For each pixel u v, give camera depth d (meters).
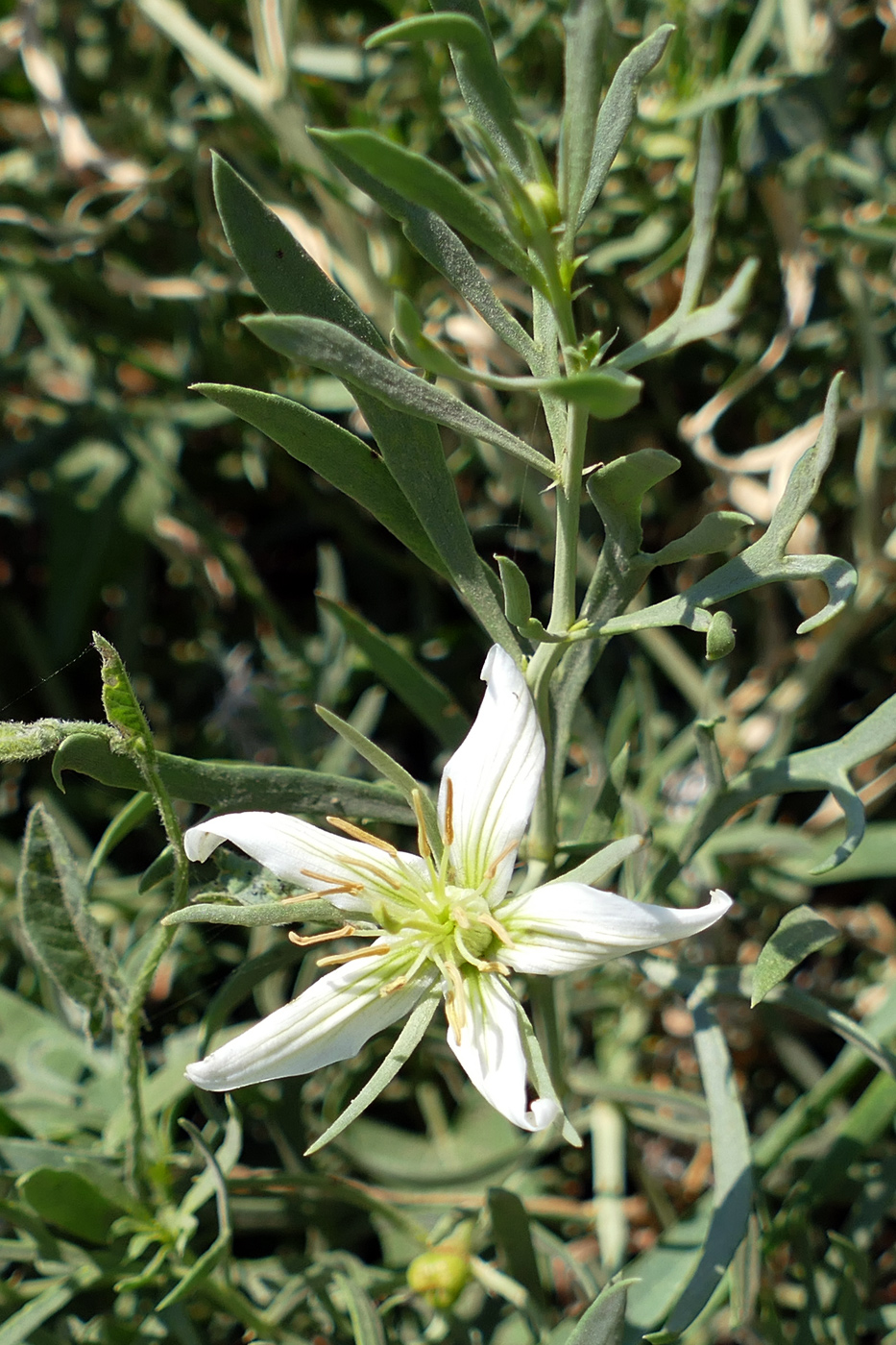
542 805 0.18
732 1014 0.23
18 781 0.27
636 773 0.25
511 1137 0.22
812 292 0.25
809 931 0.16
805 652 0.26
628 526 0.16
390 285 0.25
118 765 0.17
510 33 0.26
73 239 0.29
